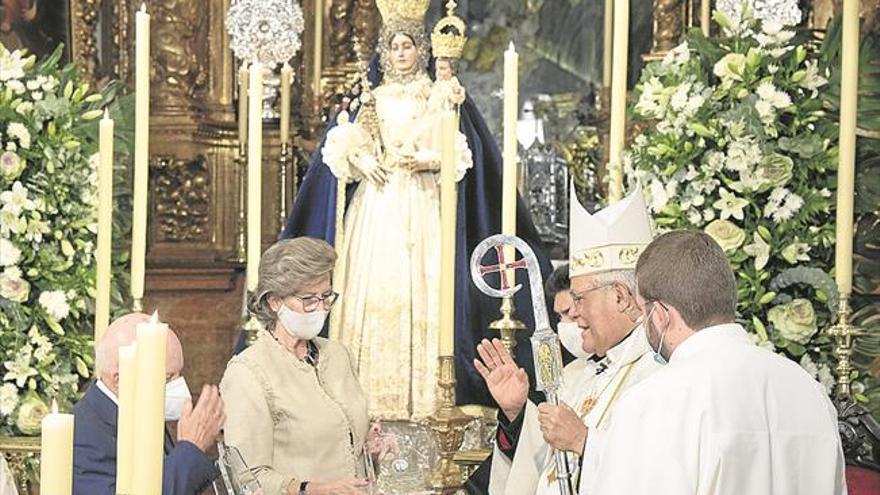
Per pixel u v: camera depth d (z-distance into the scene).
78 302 4.61
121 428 2.15
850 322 4.57
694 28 4.61
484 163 6.22
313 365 4.05
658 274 2.98
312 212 6.26
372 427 4.18
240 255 7.89
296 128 8.14
